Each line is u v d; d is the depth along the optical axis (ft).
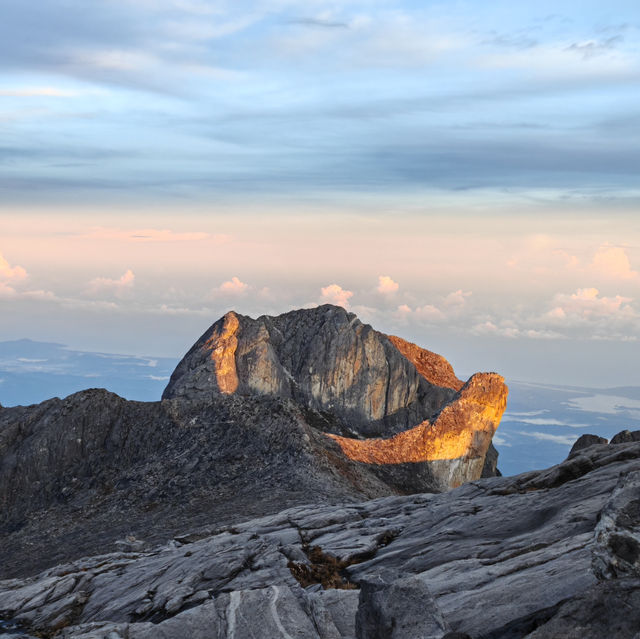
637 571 48.06
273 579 100.94
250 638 61.57
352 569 105.50
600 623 42.96
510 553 86.79
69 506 280.72
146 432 326.24
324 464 290.15
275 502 247.50
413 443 351.46
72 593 113.50
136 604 101.50
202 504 257.75
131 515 259.39
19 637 93.25
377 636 51.62
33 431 330.54
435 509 127.13
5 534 266.98
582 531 89.45
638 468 111.96
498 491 131.23
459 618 62.75
